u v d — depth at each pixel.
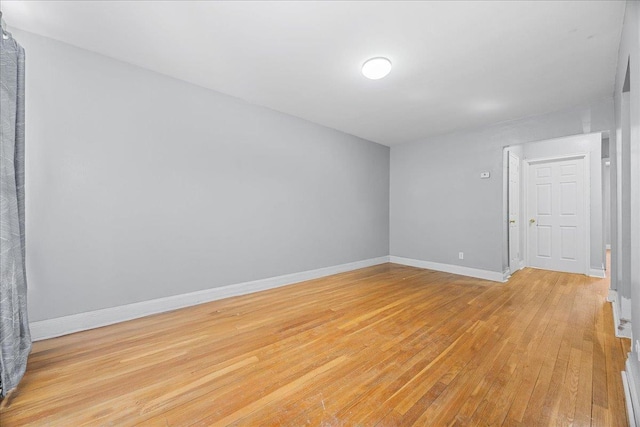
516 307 2.92
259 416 1.39
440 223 4.77
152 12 1.90
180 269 2.92
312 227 4.22
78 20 1.99
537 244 4.95
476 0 1.75
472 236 4.36
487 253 4.18
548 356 1.93
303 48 2.30
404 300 3.16
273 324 2.49
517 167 4.75
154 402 1.48
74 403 1.47
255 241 3.54
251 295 3.37
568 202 4.60
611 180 3.16
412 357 1.93
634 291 1.59
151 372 1.75
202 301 3.06
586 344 2.10
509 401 1.49
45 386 1.61
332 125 4.32
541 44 2.20
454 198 4.58
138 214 2.65
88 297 2.39
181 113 2.90
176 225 2.89
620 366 1.80
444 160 4.72
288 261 3.91
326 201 4.42
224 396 1.53
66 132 2.29
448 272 4.63
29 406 1.44
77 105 2.34
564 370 1.77
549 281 4.02
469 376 1.71
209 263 3.13
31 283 2.15
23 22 2.01
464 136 4.47
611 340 2.16
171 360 1.89
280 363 1.86
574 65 2.50
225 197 3.26
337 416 1.38
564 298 3.22
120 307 2.55
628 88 2.33
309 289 3.63
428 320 2.58
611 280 3.09
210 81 2.92
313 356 1.95
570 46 2.22
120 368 1.79
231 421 1.35
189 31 2.10
